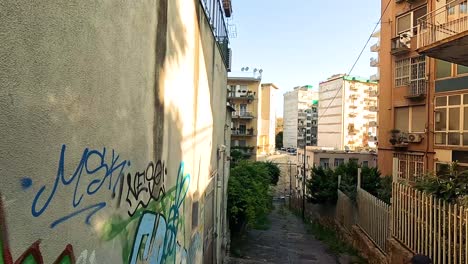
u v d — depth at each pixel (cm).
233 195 1432
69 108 203
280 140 12694
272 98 8612
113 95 262
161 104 384
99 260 249
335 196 2175
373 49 4694
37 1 172
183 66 479
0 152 152
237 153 2527
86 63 220
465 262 610
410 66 2194
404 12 2242
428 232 741
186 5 486
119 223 284
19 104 163
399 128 2308
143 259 346
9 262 159
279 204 4703
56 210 195
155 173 373
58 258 198
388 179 2017
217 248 1077
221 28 1021
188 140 535
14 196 162
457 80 1864
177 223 491
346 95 8162
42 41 177
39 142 178
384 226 1077
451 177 781
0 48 150
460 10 1642
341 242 1595
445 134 1933
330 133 8606
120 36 270
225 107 1255
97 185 243
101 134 245
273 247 1512
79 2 209
